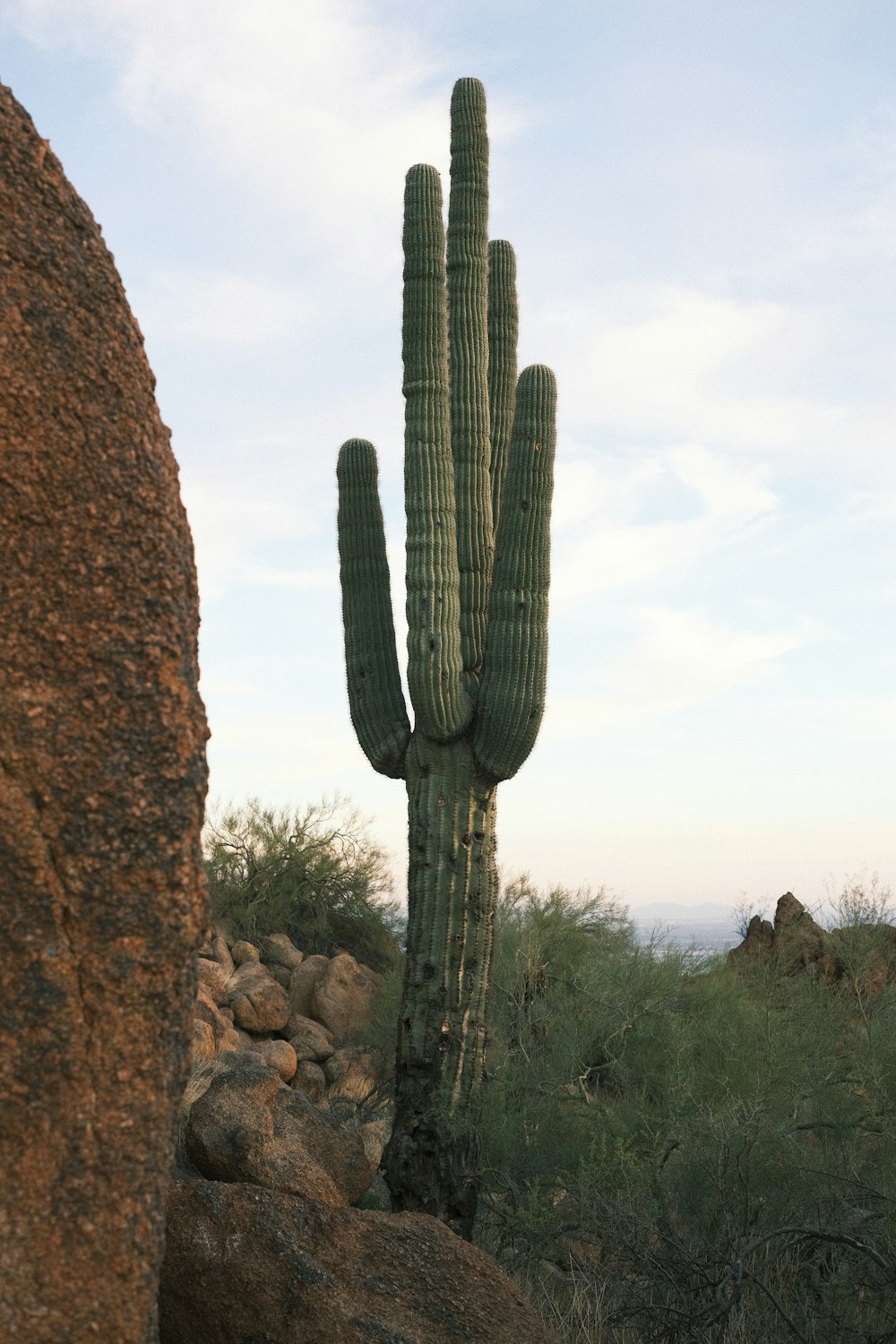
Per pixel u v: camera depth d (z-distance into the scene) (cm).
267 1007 1054
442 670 610
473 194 694
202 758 213
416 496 627
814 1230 484
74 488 208
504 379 727
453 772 627
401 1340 295
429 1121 593
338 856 1338
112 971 198
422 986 611
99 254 218
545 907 1081
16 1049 192
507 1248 577
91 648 205
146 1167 197
